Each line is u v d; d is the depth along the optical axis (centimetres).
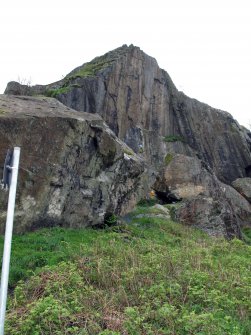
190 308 655
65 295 653
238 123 4259
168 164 2088
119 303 664
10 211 426
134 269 781
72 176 1162
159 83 3856
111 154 1310
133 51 3684
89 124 1199
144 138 3528
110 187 1351
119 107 3441
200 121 4016
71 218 1178
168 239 1280
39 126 1040
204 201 1694
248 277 808
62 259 877
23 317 588
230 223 1697
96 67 3538
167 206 1781
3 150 966
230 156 3981
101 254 908
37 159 1039
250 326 611
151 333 543
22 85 3125
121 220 1392
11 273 782
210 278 775
